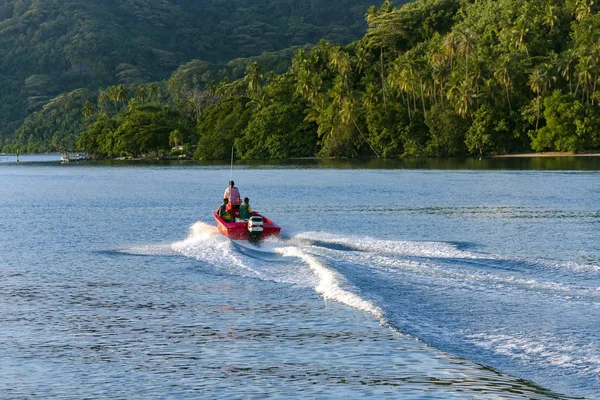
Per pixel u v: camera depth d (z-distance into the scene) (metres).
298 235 29.53
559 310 16.02
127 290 20.56
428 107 148.00
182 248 28.42
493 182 68.50
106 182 85.81
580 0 151.12
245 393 12.21
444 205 46.19
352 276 20.02
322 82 166.75
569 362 12.74
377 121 143.75
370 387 12.23
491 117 130.38
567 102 125.88
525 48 141.25
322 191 60.84
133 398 12.10
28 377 13.19
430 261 22.14
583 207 43.62
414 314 16.16
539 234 31.70
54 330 16.31
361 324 15.87
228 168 120.50
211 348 14.71
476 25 167.88
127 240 31.72
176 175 100.94
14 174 120.31
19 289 20.94
